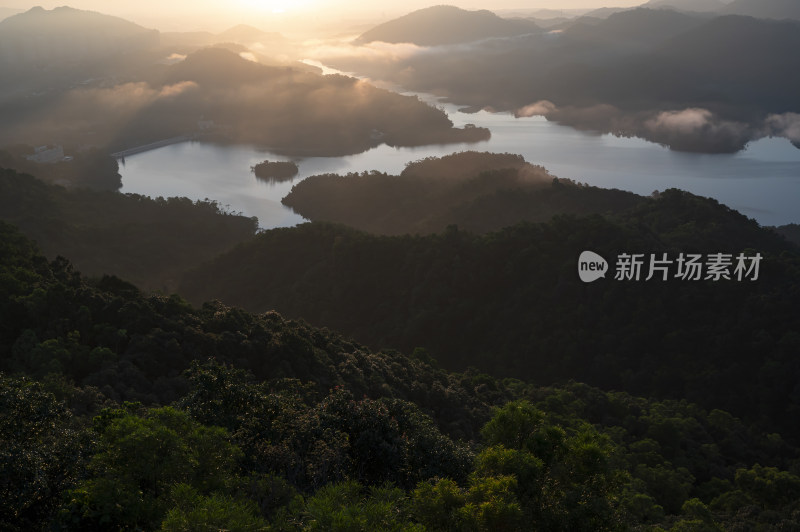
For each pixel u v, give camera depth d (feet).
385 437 62.03
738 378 229.45
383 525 35.47
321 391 131.13
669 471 146.61
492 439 48.91
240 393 63.93
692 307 251.19
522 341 263.49
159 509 40.78
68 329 141.28
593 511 41.83
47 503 44.32
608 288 262.67
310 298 312.71
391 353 191.93
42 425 49.26
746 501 142.31
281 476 51.44
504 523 37.37
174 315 157.69
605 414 191.52
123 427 43.57
